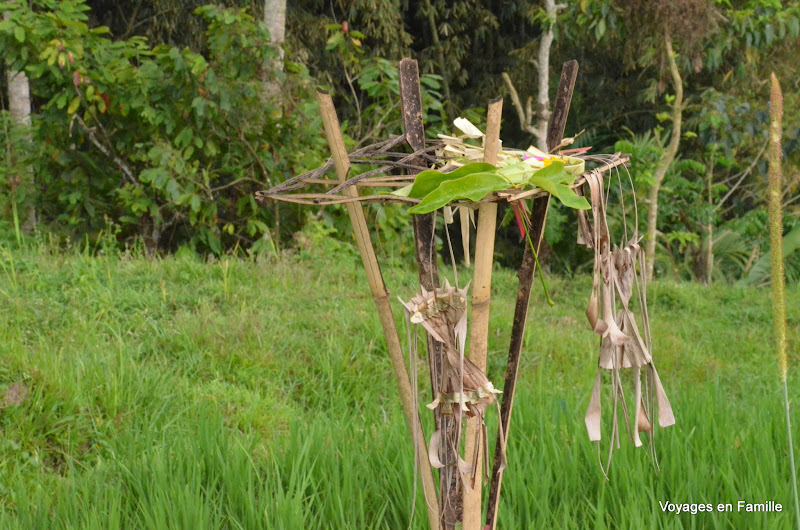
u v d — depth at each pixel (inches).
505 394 84.2
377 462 137.2
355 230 78.2
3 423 156.7
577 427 142.0
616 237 412.5
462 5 498.9
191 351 211.9
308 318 241.8
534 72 508.7
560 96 85.4
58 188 307.3
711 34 373.1
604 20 360.5
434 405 77.0
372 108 346.9
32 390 167.3
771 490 124.4
